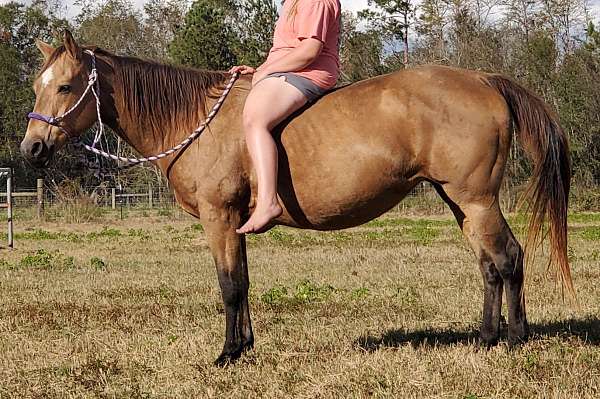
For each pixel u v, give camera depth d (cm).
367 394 514
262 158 539
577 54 3625
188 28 4159
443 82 548
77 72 579
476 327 727
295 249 1669
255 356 607
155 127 597
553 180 567
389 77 559
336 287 1054
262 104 543
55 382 571
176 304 916
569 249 1513
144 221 2797
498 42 3828
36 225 2620
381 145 539
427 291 981
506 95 569
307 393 519
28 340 716
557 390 498
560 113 3481
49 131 576
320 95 565
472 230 560
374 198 555
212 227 573
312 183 552
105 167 659
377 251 1575
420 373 549
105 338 719
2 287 1102
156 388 549
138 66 600
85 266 1377
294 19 560
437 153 543
